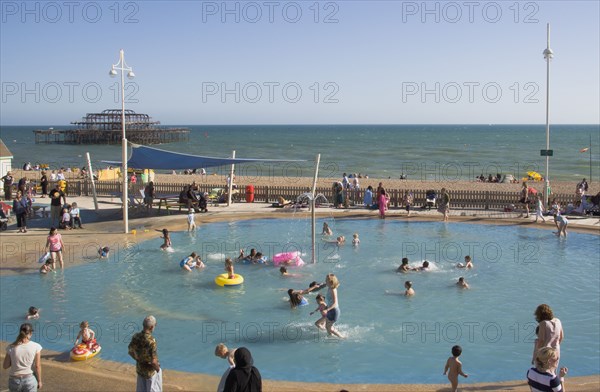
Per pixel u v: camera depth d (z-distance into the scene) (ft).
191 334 45.34
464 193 105.70
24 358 28.43
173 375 36.81
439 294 55.83
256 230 88.53
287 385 35.32
